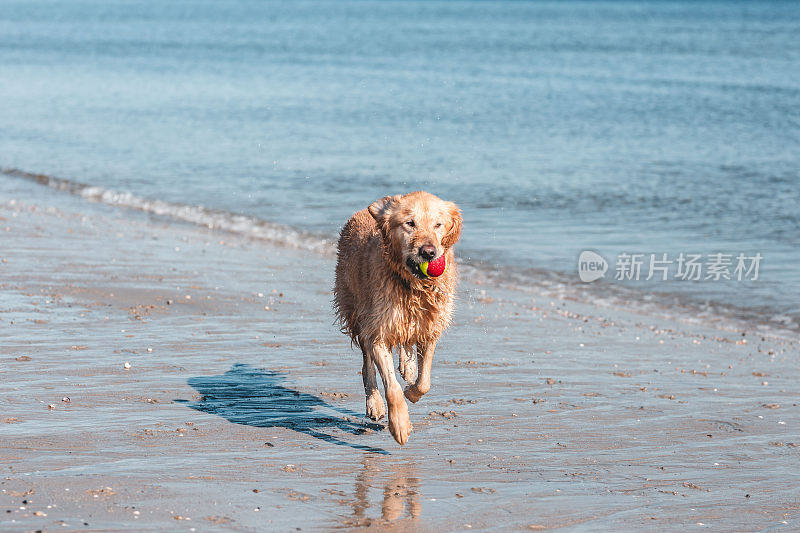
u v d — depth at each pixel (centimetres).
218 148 2820
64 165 2545
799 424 809
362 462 677
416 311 725
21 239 1547
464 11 18762
